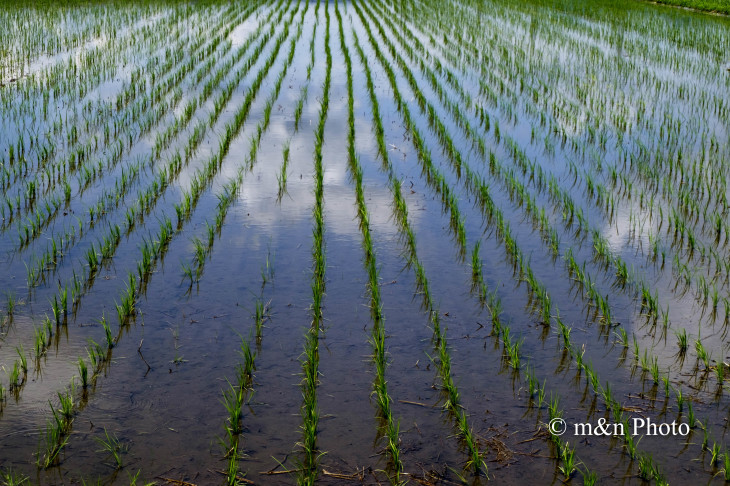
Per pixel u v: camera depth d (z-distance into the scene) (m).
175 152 8.88
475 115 11.05
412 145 9.52
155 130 9.78
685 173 8.35
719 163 8.68
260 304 5.30
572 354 4.72
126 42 16.50
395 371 4.50
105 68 13.52
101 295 5.37
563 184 8.09
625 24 20.84
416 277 5.81
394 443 3.75
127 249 6.19
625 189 7.89
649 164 8.65
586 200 7.60
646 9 24.50
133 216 6.79
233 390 4.23
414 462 3.69
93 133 9.47
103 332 4.87
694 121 10.63
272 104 11.47
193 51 15.78
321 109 11.02
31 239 6.30
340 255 6.20
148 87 12.20
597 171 8.50
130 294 5.16
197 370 4.46
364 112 11.16
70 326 4.93
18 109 10.42
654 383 4.39
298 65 14.91
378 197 7.64
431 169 8.31
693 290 5.61
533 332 5.00
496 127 9.92
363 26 21.36
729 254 6.26
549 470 3.65
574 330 5.01
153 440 3.81
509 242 6.36
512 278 5.83
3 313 5.06
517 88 12.95
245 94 12.09
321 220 6.70
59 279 5.59
